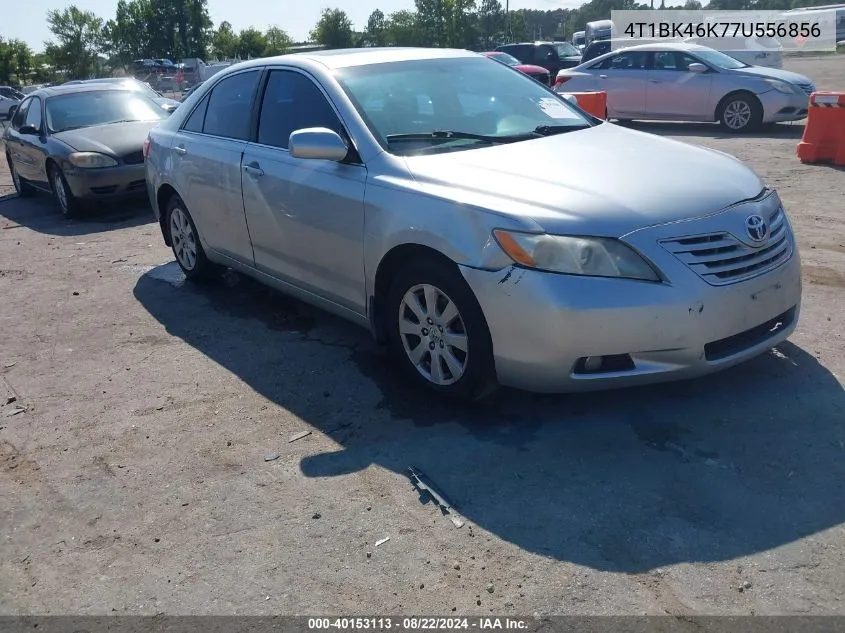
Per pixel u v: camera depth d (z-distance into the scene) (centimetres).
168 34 6500
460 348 371
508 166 380
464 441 360
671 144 429
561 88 1505
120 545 306
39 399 438
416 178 384
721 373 405
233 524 313
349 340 491
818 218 698
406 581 274
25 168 1055
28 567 297
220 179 525
